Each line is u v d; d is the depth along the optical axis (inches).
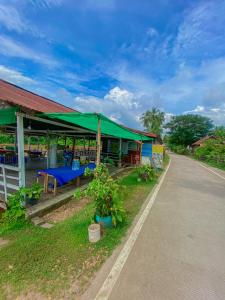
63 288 90.3
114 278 98.0
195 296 88.1
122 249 124.6
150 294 88.5
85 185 280.1
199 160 958.4
